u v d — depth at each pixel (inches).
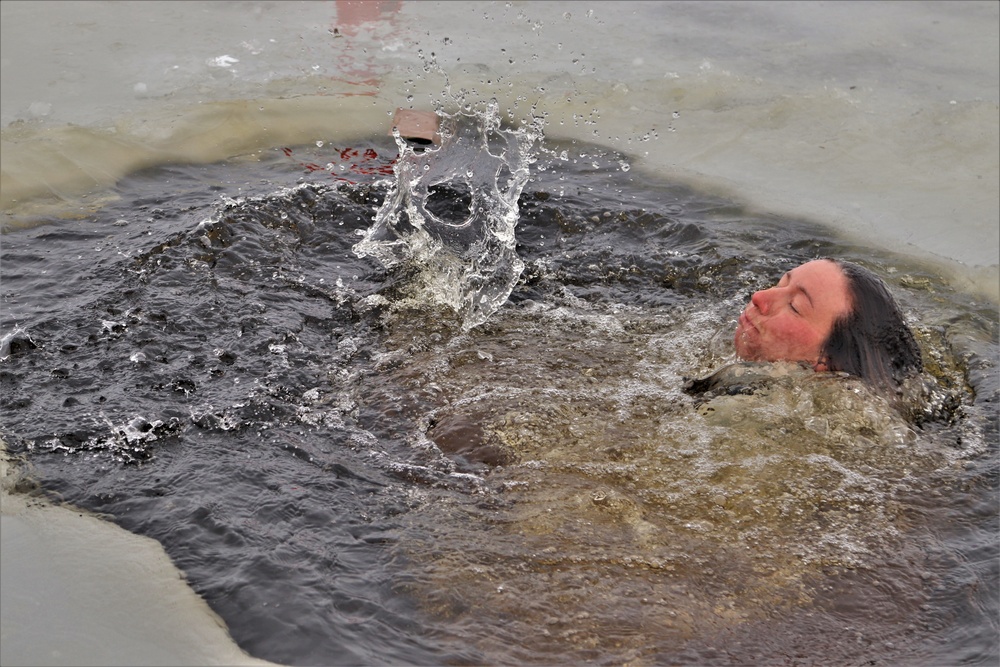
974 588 107.2
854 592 106.3
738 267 178.4
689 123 240.7
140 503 117.0
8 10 293.0
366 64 263.4
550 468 123.5
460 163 210.4
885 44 287.6
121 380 139.3
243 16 294.8
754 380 134.2
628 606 103.0
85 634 99.7
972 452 129.0
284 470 122.7
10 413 131.9
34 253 170.7
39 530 113.0
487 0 314.0
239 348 147.9
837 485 121.2
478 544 110.8
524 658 96.6
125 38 276.2
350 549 109.7
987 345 157.8
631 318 162.2
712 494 119.3
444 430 130.0
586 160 219.1
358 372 144.3
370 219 188.1
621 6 314.0
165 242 174.1
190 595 103.7
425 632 99.3
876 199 208.5
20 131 218.8
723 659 97.5
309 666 95.3
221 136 220.7
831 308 132.5
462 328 156.7
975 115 244.7
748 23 303.9
